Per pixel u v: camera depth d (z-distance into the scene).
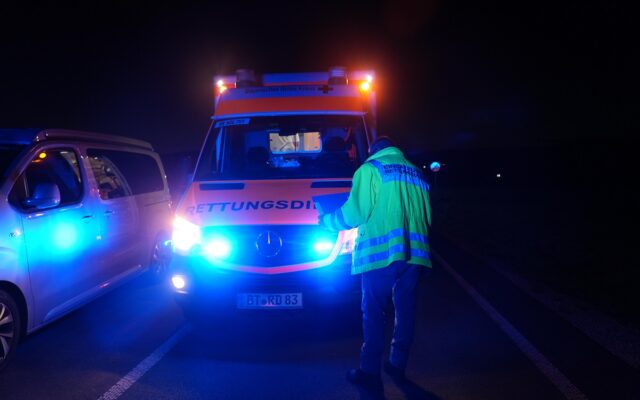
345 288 4.90
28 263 4.77
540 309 6.24
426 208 4.25
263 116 6.40
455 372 4.47
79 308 6.25
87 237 5.73
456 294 6.98
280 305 4.90
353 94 6.71
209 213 5.14
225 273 4.93
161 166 8.18
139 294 7.09
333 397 4.04
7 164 4.98
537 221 15.94
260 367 4.62
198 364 4.70
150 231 7.38
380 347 4.18
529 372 4.42
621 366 4.52
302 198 5.30
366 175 4.12
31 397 4.06
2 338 4.48
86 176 5.98
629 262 9.12
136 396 4.08
